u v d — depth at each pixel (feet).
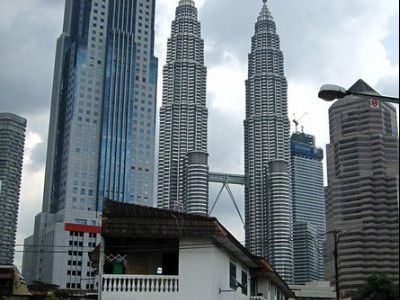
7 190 601.62
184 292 77.97
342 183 317.01
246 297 108.37
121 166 640.17
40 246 558.97
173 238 80.43
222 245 86.38
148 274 80.43
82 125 635.25
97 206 615.98
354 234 271.49
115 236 78.74
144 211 80.18
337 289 117.08
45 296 113.29
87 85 650.02
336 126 343.05
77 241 515.09
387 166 309.01
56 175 643.45
